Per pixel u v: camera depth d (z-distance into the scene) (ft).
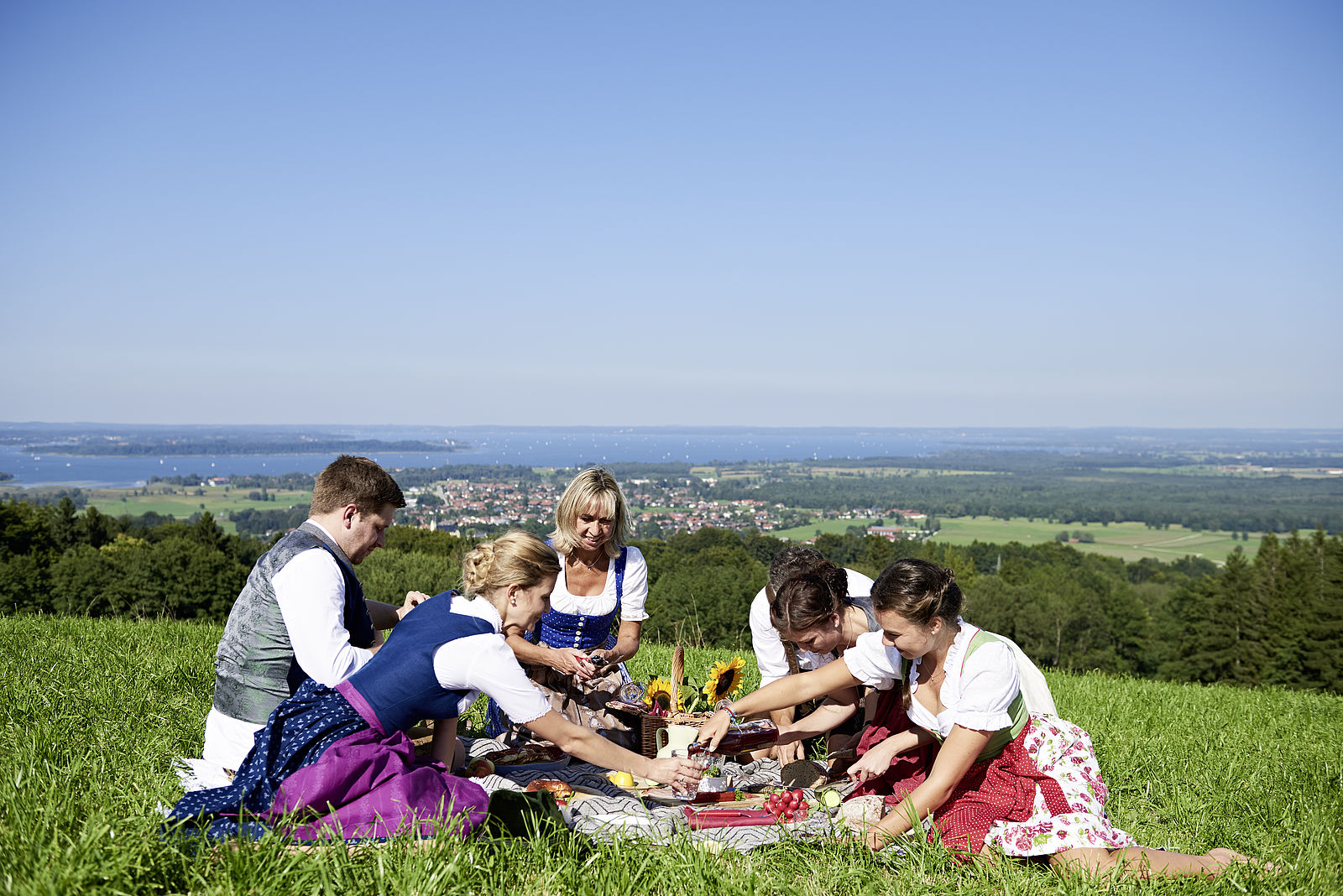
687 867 9.87
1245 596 185.26
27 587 158.51
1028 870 10.46
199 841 9.18
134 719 15.92
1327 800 15.93
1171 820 14.60
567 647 16.15
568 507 15.70
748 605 90.17
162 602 159.33
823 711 14.46
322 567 11.26
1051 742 11.15
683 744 13.78
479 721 18.03
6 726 14.92
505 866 9.60
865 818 11.78
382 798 9.84
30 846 8.95
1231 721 27.02
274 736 10.19
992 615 241.55
